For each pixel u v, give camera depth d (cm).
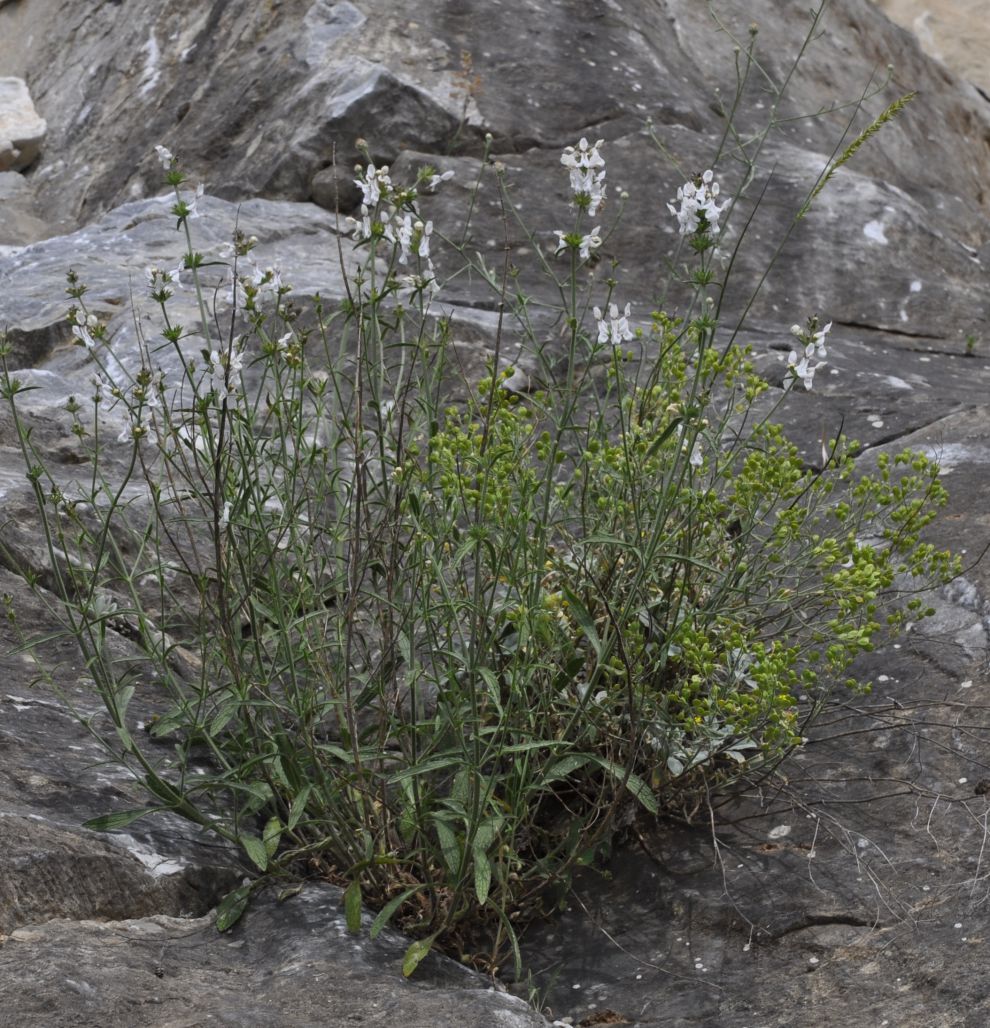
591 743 269
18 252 644
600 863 267
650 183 688
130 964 207
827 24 1001
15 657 293
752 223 676
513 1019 204
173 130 836
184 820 253
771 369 502
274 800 252
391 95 713
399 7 795
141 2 970
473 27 796
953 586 326
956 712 286
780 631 292
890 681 302
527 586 249
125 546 341
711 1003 228
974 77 1257
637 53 802
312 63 765
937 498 304
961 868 243
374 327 264
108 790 252
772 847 261
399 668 285
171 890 233
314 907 234
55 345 530
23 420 396
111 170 864
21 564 321
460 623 271
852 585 273
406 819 239
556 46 789
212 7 899
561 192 691
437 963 226
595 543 266
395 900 229
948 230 805
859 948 231
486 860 226
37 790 245
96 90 950
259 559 300
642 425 300
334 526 292
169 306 536
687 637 260
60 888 220
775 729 261
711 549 293
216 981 209
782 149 764
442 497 279
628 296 630
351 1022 199
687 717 264
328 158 706
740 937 241
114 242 628
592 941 249
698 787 278
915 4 1278
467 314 540
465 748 235
